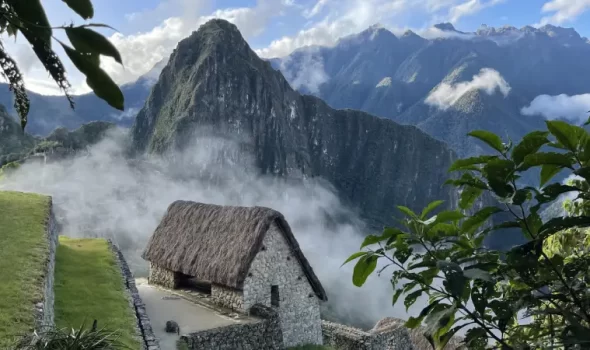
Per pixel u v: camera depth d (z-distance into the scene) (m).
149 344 8.05
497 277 2.29
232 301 12.64
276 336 11.86
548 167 2.08
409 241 2.45
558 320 2.58
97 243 15.62
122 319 8.71
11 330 5.86
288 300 13.34
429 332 2.10
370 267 2.58
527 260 2.08
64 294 9.66
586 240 3.16
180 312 12.48
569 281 2.14
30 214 12.34
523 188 2.04
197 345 10.27
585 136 1.95
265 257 12.85
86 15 1.14
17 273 7.91
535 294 2.27
